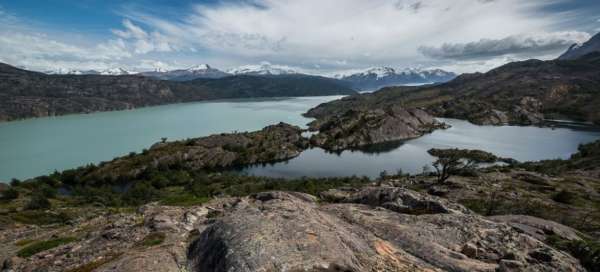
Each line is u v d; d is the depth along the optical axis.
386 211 24.55
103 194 125.38
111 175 181.12
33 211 77.81
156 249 18.62
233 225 16.55
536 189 81.06
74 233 29.69
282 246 14.36
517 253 17.12
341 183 119.94
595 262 17.89
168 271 15.45
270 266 12.98
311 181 124.00
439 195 71.12
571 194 69.69
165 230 22.98
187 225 24.30
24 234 33.47
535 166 137.88
